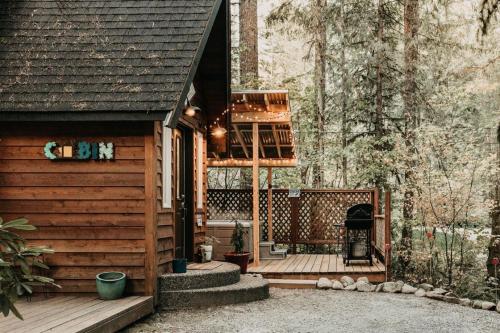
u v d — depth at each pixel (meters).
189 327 6.58
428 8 15.73
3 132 7.46
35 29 8.12
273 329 6.50
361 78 16.23
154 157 7.31
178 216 8.96
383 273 10.03
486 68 11.96
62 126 7.41
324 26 16.12
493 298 11.83
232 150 13.17
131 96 7.07
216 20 9.27
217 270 8.26
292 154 13.08
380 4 15.43
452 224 12.33
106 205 7.34
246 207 13.88
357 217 10.89
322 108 16.28
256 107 10.45
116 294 7.02
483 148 14.98
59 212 7.38
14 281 3.48
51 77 7.41
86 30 8.07
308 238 13.81
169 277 7.62
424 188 12.26
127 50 7.71
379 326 6.73
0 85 7.32
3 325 5.41
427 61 15.55
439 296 8.65
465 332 6.52
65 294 7.30
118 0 8.57
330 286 9.48
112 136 7.36
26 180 7.42
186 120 8.94
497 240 11.96
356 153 15.05
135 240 7.30
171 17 8.16
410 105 14.71
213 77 10.04
